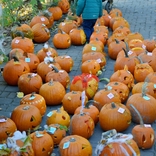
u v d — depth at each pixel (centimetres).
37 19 434
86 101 251
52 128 213
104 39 391
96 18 407
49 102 264
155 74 276
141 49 332
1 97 283
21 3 437
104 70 332
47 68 300
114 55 354
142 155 206
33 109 230
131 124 238
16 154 181
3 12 371
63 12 526
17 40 353
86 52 346
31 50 357
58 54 379
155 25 481
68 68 322
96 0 404
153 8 581
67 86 291
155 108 234
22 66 298
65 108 252
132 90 266
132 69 303
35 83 278
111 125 224
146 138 207
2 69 333
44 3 494
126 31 400
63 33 396
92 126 221
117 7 592
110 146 184
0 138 208
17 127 225
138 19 515
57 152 209
